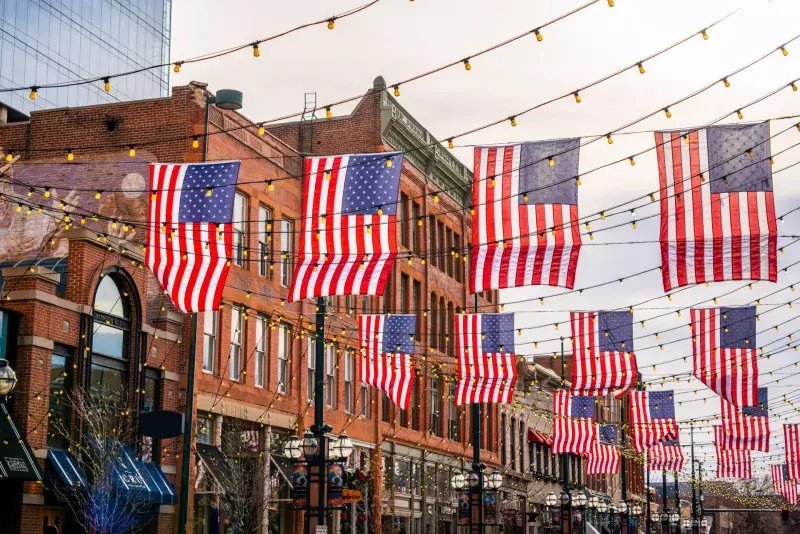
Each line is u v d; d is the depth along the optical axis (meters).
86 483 43.66
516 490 107.12
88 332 46.28
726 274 33.78
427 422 83.50
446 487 85.12
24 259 56.31
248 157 59.34
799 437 85.38
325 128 76.25
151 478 48.34
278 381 61.28
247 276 58.75
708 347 54.62
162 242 41.97
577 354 58.59
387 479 75.06
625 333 58.00
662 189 34.44
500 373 60.16
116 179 56.28
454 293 90.19
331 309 67.81
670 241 34.22
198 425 53.78
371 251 42.97
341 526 65.94
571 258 37.53
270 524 58.94
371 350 59.81
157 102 56.47
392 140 76.88
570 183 36.31
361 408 72.12
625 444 116.00
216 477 52.75
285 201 63.28
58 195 56.97
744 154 33.62
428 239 84.19
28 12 121.50
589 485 138.75
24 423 42.56
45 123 58.31
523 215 37.06
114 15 139.38
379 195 42.66
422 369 78.81
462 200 92.31
